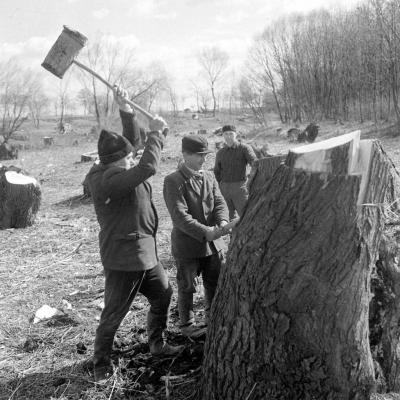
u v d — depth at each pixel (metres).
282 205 2.57
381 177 2.54
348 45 37.94
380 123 29.42
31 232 9.24
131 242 3.34
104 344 3.47
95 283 6.03
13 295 5.73
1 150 27.97
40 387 3.60
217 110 71.56
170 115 55.56
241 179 6.68
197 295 5.14
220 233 3.61
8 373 3.85
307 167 2.50
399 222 2.96
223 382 2.88
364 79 35.28
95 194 3.32
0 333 4.64
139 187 3.36
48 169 21.33
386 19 31.44
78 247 7.76
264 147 13.96
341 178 2.44
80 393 3.44
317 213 2.48
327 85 40.75
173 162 18.19
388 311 2.96
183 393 3.28
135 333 4.21
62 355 4.06
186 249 3.81
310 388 2.66
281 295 2.58
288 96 46.06
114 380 3.47
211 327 2.99
